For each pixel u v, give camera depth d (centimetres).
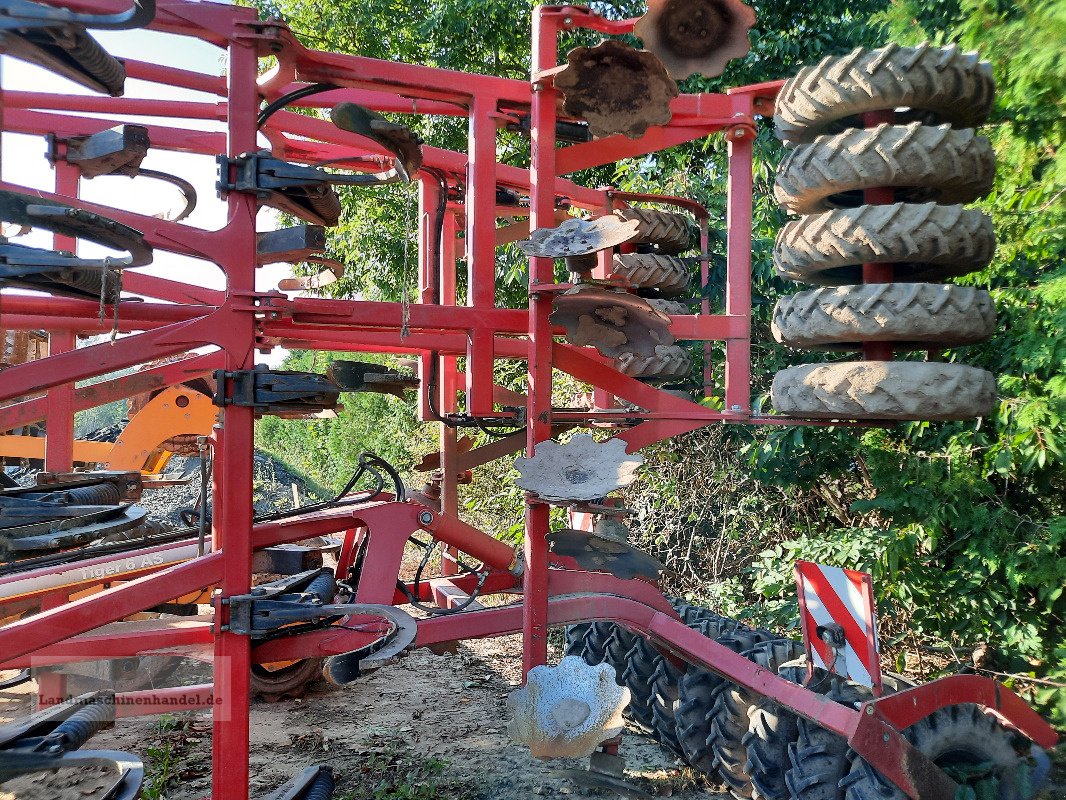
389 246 1301
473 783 451
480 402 460
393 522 407
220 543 413
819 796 358
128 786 348
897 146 377
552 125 429
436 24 1296
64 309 481
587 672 405
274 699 603
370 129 354
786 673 399
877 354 414
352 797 430
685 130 471
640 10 1216
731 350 475
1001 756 372
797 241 406
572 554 423
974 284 582
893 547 560
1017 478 593
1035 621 546
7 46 298
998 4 461
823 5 974
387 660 334
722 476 755
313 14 1493
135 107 530
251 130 351
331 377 484
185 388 951
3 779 324
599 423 592
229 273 347
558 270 1019
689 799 439
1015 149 509
